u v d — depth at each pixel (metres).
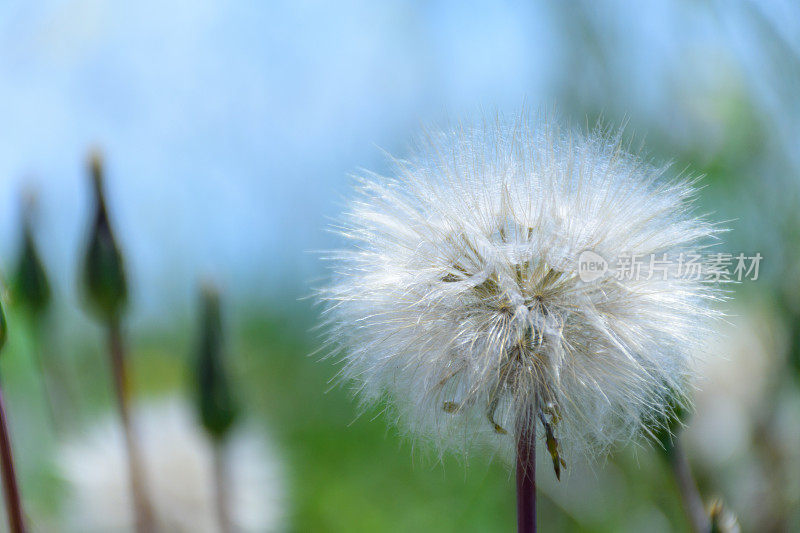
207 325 0.20
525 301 0.18
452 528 0.25
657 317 0.18
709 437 0.23
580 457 0.18
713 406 0.23
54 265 0.26
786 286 0.23
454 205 0.18
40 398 0.24
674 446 0.19
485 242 0.18
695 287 0.18
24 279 0.21
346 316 0.18
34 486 0.23
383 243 0.18
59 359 0.22
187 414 0.23
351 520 0.24
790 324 0.23
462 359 0.18
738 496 0.23
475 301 0.18
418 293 0.18
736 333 0.23
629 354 0.17
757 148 0.26
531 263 0.18
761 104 0.26
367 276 0.18
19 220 0.21
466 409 0.18
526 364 0.17
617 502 0.24
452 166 0.18
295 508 0.24
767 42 0.26
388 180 0.19
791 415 0.23
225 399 0.20
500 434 0.18
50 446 0.23
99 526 0.22
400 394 0.18
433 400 0.18
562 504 0.24
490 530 0.25
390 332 0.18
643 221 0.18
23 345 0.23
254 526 0.23
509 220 0.18
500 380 0.17
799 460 0.23
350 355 0.18
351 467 0.26
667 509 0.23
